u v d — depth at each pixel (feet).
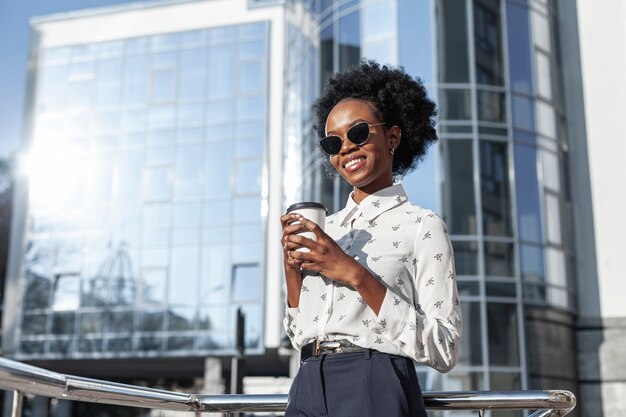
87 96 85.05
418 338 7.32
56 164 84.17
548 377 54.90
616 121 62.80
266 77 80.43
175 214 79.30
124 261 79.56
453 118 55.57
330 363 7.52
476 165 54.95
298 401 7.62
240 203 77.82
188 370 87.86
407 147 9.09
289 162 67.41
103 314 78.74
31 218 83.41
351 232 8.16
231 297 75.46
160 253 78.69
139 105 83.25
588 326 60.18
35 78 86.94
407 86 8.98
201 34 83.15
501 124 56.29
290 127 68.23
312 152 62.34
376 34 57.77
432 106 9.30
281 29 81.46
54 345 79.46
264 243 76.02
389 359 7.36
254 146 79.05
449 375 52.21
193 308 76.28
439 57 56.18
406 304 7.41
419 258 7.86
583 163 62.64
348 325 7.50
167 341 76.07
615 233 61.11
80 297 80.02
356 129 8.25
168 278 77.77
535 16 60.39
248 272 75.82
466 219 54.29
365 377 7.29
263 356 76.07
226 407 9.16
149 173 81.20
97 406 98.89
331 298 7.70
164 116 82.23
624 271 60.49
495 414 46.91
